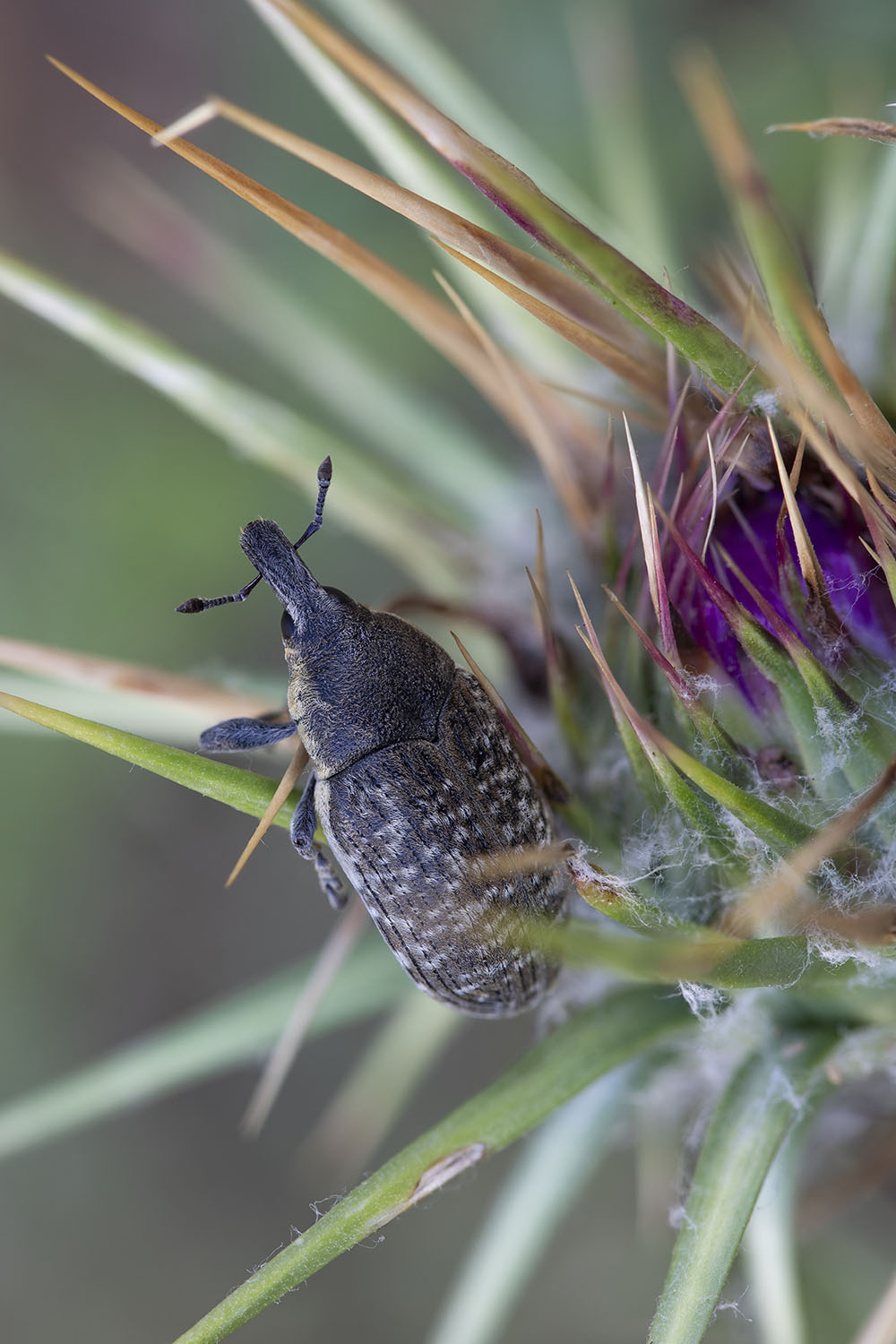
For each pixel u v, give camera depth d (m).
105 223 0.23
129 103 0.24
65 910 0.22
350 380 0.14
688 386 0.12
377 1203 0.12
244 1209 0.22
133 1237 0.22
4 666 0.13
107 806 0.22
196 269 0.14
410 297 0.13
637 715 0.12
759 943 0.11
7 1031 0.21
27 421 0.21
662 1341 0.12
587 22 0.18
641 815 0.12
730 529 0.12
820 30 0.17
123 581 0.20
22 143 0.24
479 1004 0.12
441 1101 0.21
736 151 0.11
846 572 0.12
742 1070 0.12
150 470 0.20
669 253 0.14
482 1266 0.12
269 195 0.12
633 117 0.14
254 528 0.12
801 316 0.11
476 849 0.12
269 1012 0.13
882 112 0.15
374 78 0.12
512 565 0.13
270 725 0.13
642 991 0.12
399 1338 0.21
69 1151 0.22
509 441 0.18
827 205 0.14
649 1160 0.14
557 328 0.12
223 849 0.23
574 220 0.11
